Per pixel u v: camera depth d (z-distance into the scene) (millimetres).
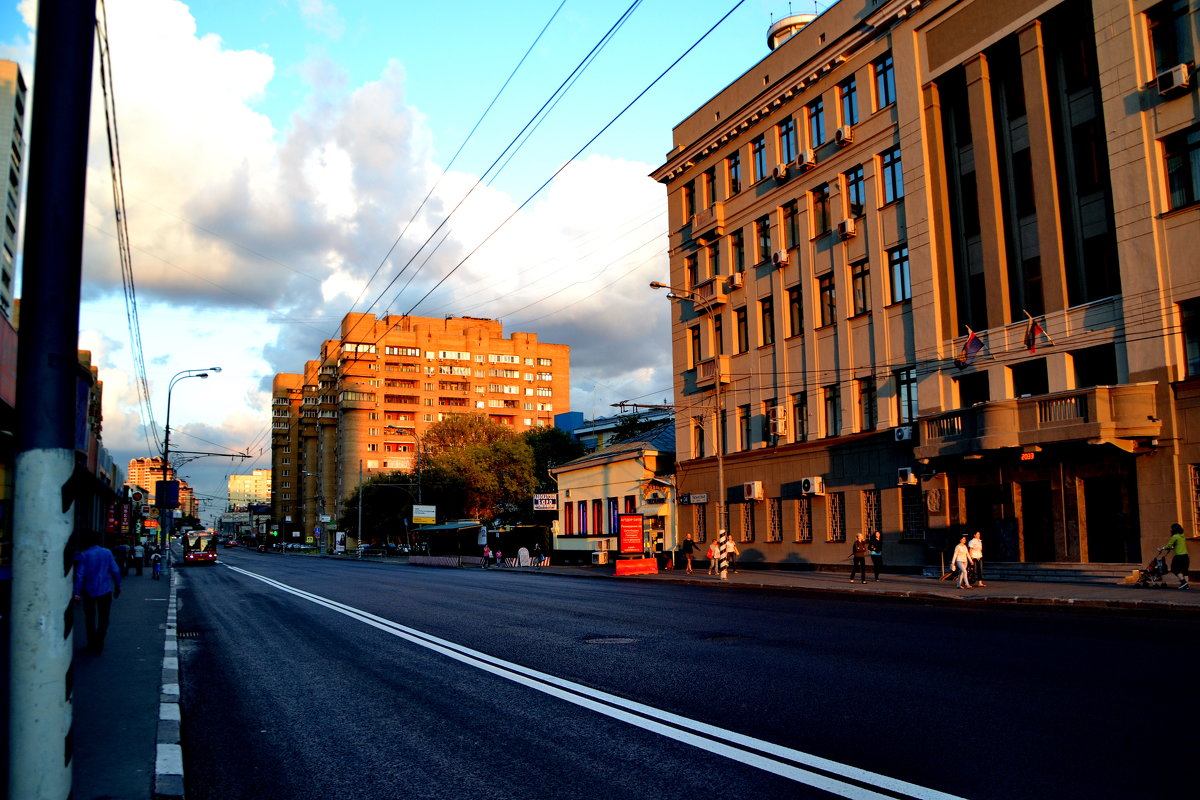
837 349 30031
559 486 50875
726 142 36281
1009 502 23375
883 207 28297
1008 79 24125
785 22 36188
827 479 30047
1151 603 15344
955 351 25125
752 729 6457
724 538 28141
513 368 131375
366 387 121312
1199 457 18812
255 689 8898
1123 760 5375
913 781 5043
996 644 10703
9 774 3852
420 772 5652
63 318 4121
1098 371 21453
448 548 62531
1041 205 22781
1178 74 19219
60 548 4012
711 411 37000
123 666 10156
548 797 5035
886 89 28375
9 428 14953
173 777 5441
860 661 9539
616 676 8969
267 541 153500
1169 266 19656
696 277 38688
